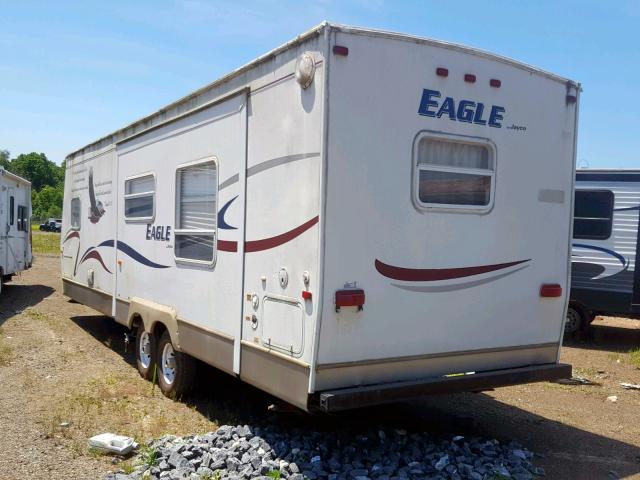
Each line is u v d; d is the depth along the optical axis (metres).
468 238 4.49
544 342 5.02
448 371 4.47
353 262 3.94
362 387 3.98
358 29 3.90
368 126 3.97
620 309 9.48
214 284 5.07
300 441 4.56
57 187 114.94
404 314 4.19
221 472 4.07
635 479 4.37
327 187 3.81
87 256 8.66
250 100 4.61
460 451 4.54
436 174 4.33
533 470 4.40
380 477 4.00
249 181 4.59
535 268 4.90
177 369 5.77
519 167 4.75
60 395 5.85
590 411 6.07
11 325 9.30
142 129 6.71
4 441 4.60
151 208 6.43
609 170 9.52
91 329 9.32
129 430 4.98
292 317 4.04
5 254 12.16
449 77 4.33
